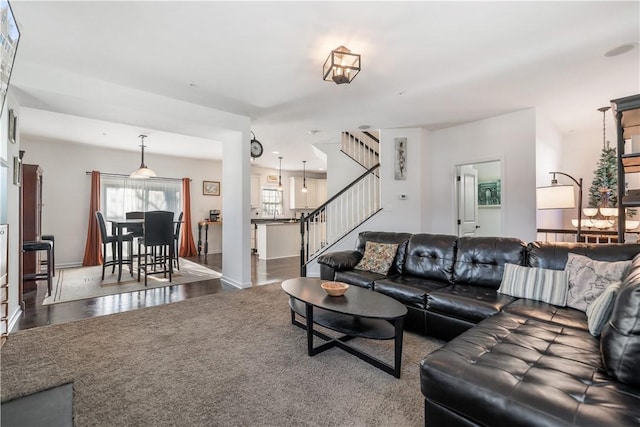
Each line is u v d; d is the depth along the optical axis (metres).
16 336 2.67
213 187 8.32
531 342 1.58
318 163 8.77
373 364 2.16
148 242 4.68
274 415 1.64
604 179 4.87
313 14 2.15
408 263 3.34
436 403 1.39
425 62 2.90
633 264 1.79
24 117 4.48
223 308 3.47
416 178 5.22
